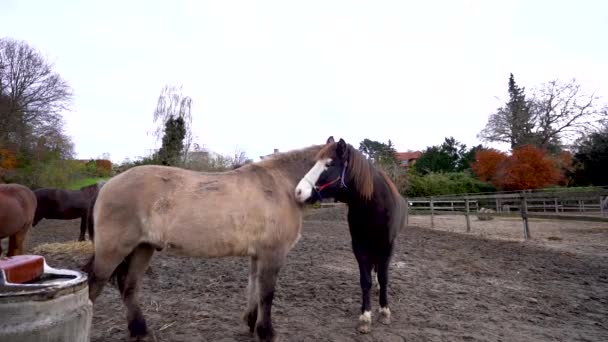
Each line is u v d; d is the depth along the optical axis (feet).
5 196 18.66
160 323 12.57
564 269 21.59
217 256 10.54
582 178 81.15
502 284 18.30
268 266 10.78
